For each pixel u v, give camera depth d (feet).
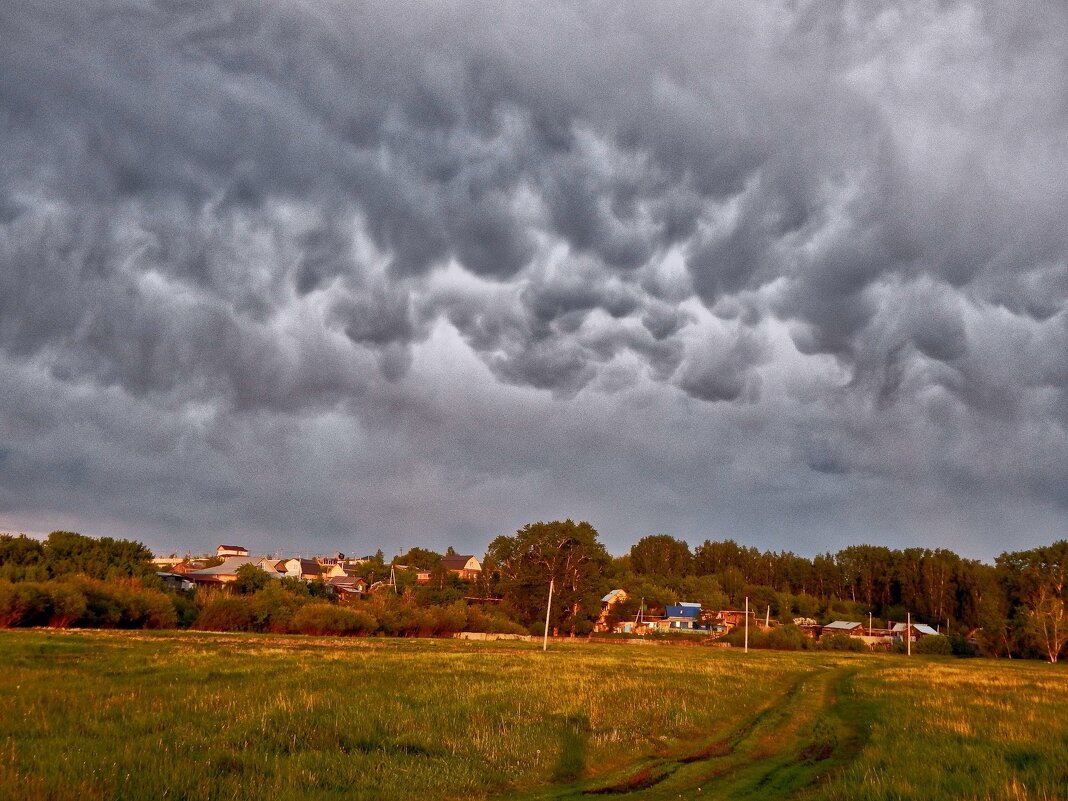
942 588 483.10
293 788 43.98
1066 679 164.04
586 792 49.65
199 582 365.20
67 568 266.77
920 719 80.33
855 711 97.25
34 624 195.62
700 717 82.07
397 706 72.49
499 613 359.66
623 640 357.61
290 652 146.30
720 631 415.03
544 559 362.53
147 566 287.48
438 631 299.58
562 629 368.27
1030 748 62.75
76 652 125.49
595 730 68.80
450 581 475.31
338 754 52.54
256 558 472.44
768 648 349.20
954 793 45.96
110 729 56.18
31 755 47.29
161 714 62.59
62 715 61.26
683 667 156.25
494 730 64.80
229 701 70.79
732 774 56.49
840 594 568.41
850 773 52.29
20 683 79.36
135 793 41.04
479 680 101.65
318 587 343.46
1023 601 338.75
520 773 53.06
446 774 49.93
